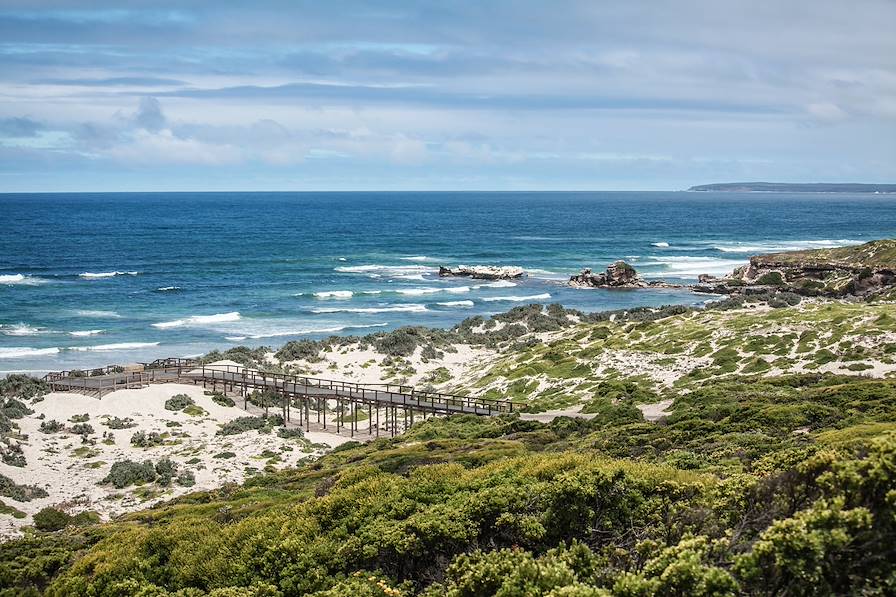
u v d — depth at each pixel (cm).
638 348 5353
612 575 1323
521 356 5797
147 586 1706
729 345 4984
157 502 3269
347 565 1703
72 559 2177
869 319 4903
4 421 4253
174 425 4544
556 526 1630
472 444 3272
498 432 3725
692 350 5094
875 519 1115
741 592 1122
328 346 6519
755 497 1397
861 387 3266
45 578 2084
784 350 4672
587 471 1723
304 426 4756
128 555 1872
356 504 1934
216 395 5159
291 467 3812
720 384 4106
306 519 1883
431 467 2183
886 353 4272
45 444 4112
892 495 1100
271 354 6356
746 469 1919
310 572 1662
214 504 2753
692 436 2770
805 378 3972
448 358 6475
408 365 6150
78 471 3756
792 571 1054
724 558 1223
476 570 1396
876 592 1027
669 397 4194
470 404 4678
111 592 1731
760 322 5284
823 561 1066
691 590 1124
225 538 1883
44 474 3681
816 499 1257
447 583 1489
